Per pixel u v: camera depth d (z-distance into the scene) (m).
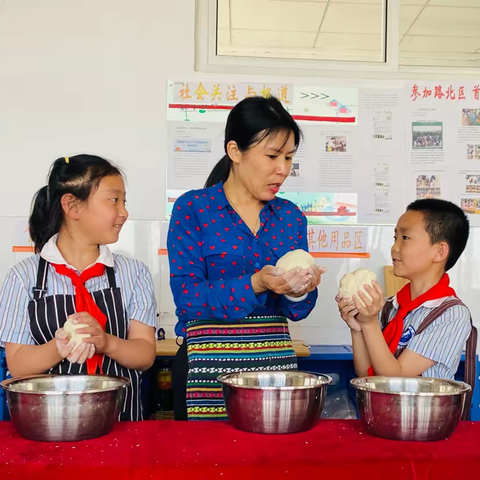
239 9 3.07
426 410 1.07
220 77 3.00
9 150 2.92
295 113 3.02
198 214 1.58
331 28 3.10
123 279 1.59
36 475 0.93
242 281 1.40
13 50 2.93
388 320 1.78
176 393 1.68
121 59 2.96
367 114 3.05
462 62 3.14
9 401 1.11
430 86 3.07
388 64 3.08
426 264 1.65
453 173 3.06
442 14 3.15
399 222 1.71
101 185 1.49
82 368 1.46
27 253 2.91
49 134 2.94
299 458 0.98
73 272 1.50
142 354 1.50
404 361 1.55
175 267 1.55
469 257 3.04
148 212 2.97
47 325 1.46
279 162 1.49
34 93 2.94
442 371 1.55
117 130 2.96
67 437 1.07
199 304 1.46
